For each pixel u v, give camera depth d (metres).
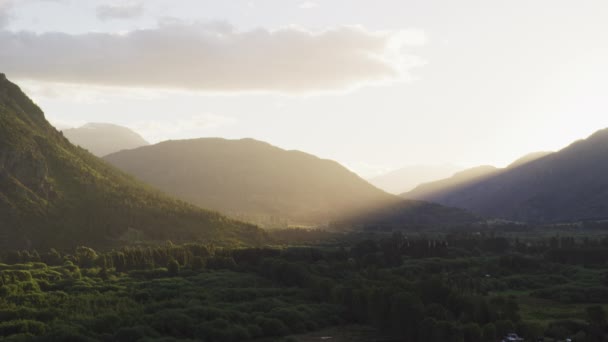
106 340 135.62
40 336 132.62
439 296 160.25
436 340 136.12
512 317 149.25
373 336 153.62
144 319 147.38
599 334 139.50
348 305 173.62
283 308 166.62
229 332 146.25
